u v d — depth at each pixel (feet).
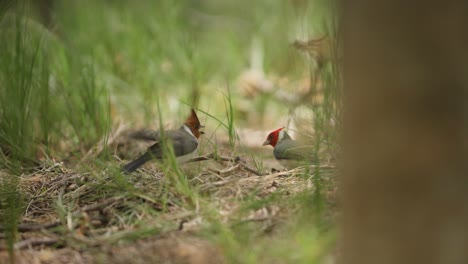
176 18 69.36
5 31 46.03
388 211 17.31
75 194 31.01
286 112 54.34
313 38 48.93
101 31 65.46
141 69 60.23
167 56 64.39
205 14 88.58
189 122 35.50
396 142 16.90
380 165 17.24
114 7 70.03
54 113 46.96
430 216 16.80
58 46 54.24
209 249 23.65
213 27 84.02
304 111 49.29
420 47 16.40
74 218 27.78
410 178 16.88
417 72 16.48
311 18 59.06
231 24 82.74
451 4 16.08
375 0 16.90
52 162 38.91
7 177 35.63
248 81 61.11
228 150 40.42
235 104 57.98
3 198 31.60
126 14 67.46
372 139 17.33
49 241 25.61
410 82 16.57
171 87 60.85
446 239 16.76
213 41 76.64
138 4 70.74
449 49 16.20
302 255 22.18
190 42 63.93
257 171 32.99
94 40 64.03
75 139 46.11
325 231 24.23
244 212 26.48
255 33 70.74
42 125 44.14
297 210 26.23
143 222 26.63
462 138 16.40
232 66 66.95
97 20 66.59
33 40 49.70
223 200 27.94
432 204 16.74
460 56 16.19
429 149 16.57
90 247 24.95
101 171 34.83
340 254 21.95
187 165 37.17
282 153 37.14
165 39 65.67
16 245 25.11
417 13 16.35
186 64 63.10
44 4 66.39
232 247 23.03
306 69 57.06
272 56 67.26
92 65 48.93
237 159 33.83
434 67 16.34
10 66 42.78
